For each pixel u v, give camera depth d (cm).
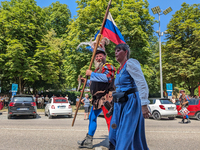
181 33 2814
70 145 467
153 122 1112
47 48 2286
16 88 1895
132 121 245
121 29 1955
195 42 2684
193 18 2845
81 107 2509
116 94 255
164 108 1292
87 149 429
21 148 438
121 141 240
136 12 2155
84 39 1978
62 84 3394
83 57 1911
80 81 459
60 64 3192
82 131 685
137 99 254
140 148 245
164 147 451
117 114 258
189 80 2717
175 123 1049
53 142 501
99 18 2042
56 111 1329
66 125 887
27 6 2408
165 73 2806
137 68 239
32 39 2380
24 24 2262
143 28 2270
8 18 2258
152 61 2481
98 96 405
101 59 410
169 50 2839
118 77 266
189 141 520
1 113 1689
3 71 2248
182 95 1085
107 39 438
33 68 2116
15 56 2052
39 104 2545
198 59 2580
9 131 670
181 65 2700
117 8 2056
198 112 1273
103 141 514
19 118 1312
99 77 367
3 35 2266
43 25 2572
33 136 583
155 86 3603
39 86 3192
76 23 2055
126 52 273
